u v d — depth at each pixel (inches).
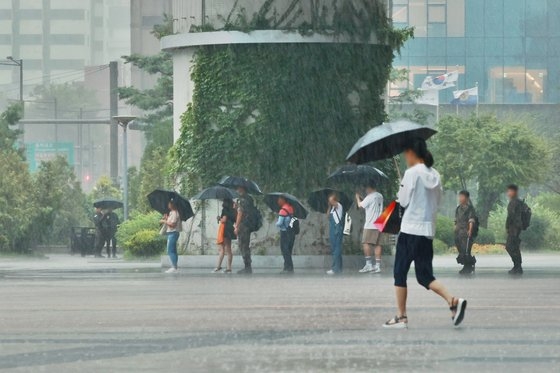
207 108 2886.3
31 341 973.8
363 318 1192.2
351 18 2824.8
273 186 2832.2
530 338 959.6
